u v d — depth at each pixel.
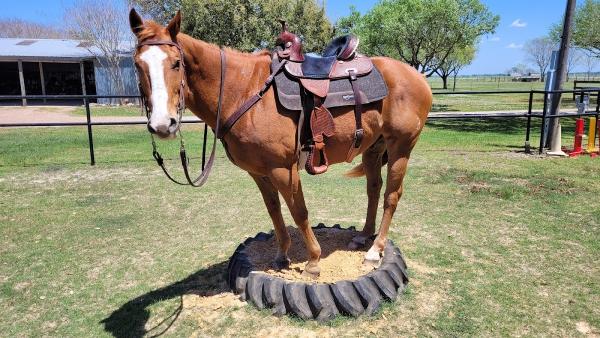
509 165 7.48
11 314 3.09
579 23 26.30
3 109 21.12
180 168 7.61
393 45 22.33
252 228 4.65
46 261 3.91
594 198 5.46
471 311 2.95
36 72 29.09
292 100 2.77
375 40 22.50
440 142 10.31
